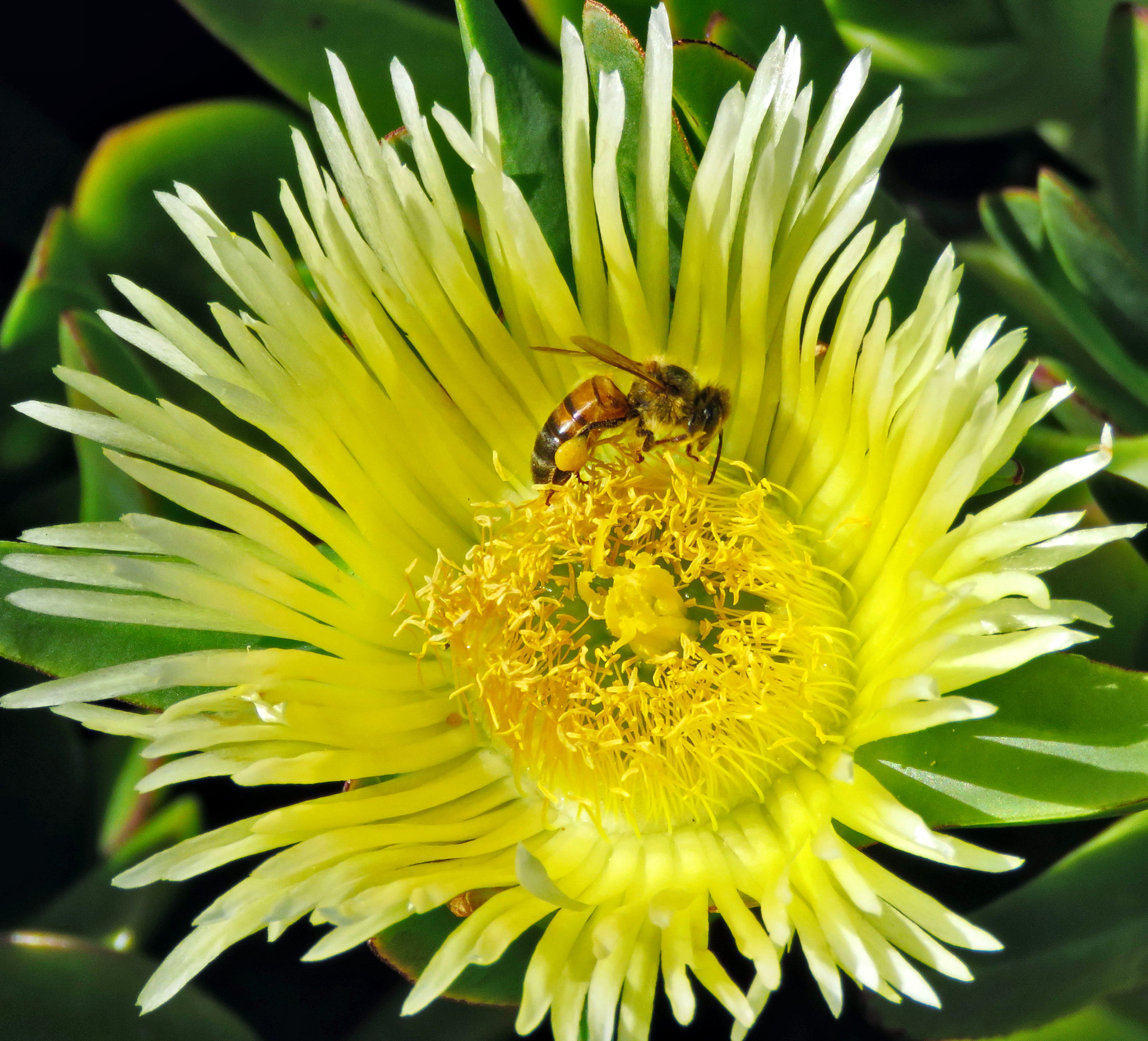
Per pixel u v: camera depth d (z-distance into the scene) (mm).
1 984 309
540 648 315
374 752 308
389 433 315
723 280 311
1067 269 319
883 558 308
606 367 317
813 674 310
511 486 321
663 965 297
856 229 316
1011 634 295
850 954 293
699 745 310
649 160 309
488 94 306
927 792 299
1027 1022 305
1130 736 297
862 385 306
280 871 298
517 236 310
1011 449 301
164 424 306
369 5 321
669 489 318
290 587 308
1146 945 304
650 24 306
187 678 302
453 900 301
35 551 308
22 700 300
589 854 310
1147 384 322
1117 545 313
